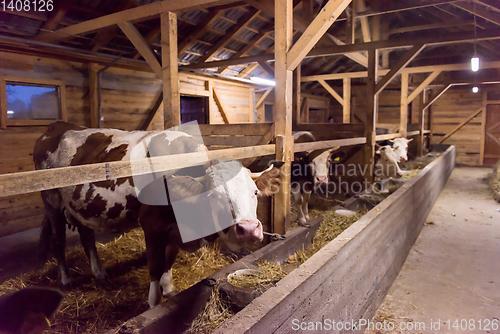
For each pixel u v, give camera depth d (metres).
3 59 3.96
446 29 8.10
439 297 2.86
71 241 3.56
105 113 5.07
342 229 3.30
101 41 4.60
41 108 4.41
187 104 7.46
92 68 4.75
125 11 3.31
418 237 4.39
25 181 1.09
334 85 11.72
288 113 2.78
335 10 2.46
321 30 2.54
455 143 11.28
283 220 2.91
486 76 10.31
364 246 2.27
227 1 2.84
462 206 5.97
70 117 4.69
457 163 11.30
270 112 10.12
